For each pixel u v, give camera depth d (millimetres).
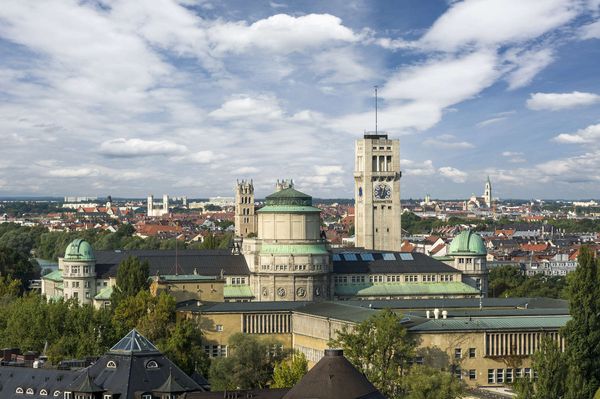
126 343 188375
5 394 188000
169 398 177875
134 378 182000
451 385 191375
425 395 190125
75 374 187125
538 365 183375
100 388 178875
